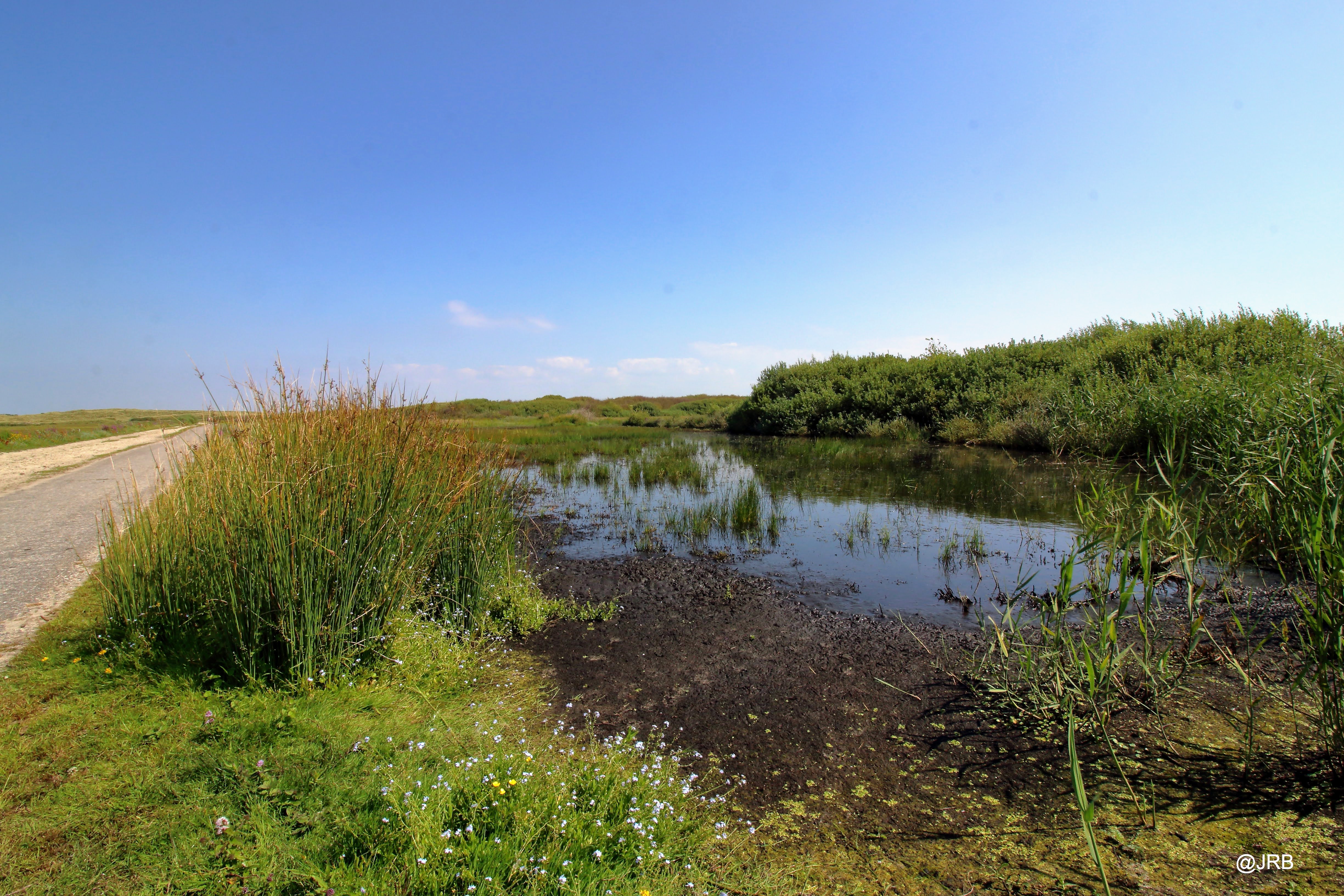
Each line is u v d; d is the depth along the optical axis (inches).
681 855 100.3
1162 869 99.2
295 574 148.5
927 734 142.4
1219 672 161.8
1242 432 270.1
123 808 100.0
